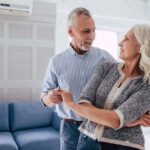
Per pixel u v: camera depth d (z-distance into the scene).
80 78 1.62
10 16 3.34
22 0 3.07
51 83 1.73
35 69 3.48
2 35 3.32
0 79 3.32
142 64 1.08
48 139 2.59
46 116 3.13
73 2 3.78
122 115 0.99
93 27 1.50
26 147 2.47
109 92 1.14
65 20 3.78
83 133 1.20
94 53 1.67
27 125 3.01
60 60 1.67
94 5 3.95
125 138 1.07
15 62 3.38
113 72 1.18
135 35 1.10
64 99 1.16
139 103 1.02
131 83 1.10
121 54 1.17
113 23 4.21
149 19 4.30
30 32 3.45
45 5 3.52
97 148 1.11
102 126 1.10
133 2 4.26
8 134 2.78
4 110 2.97
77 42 1.54
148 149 3.23
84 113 1.05
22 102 3.12
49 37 3.55
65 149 1.65
